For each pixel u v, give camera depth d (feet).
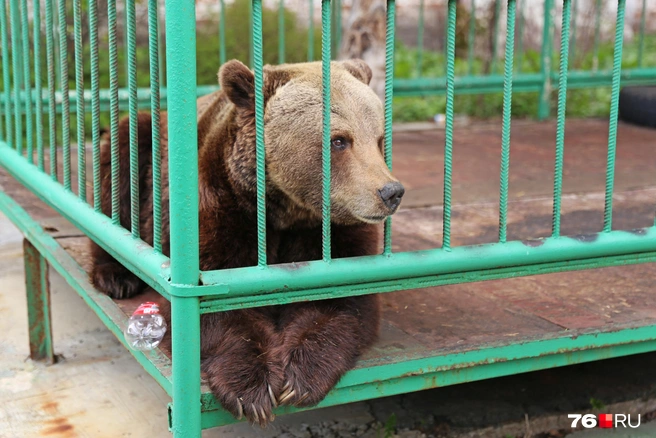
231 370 8.83
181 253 8.24
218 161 11.00
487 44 39.45
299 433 12.51
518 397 13.50
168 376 9.05
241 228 10.92
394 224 16.79
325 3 8.52
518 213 17.53
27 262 14.67
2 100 21.48
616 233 10.23
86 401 13.44
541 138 27.07
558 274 13.70
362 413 13.11
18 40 15.01
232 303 8.68
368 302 10.38
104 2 27.17
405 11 50.55
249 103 10.75
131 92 9.45
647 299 12.33
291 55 34.63
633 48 48.24
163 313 10.35
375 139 10.59
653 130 28.45
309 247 11.63
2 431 12.41
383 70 26.03
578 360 10.80
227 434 12.46
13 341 15.72
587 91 39.81
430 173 21.59
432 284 9.61
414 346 10.12
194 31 7.95
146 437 12.34
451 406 13.21
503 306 12.00
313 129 10.40
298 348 9.15
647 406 13.62
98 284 12.23
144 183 13.52
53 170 12.96
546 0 29.86
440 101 38.11
